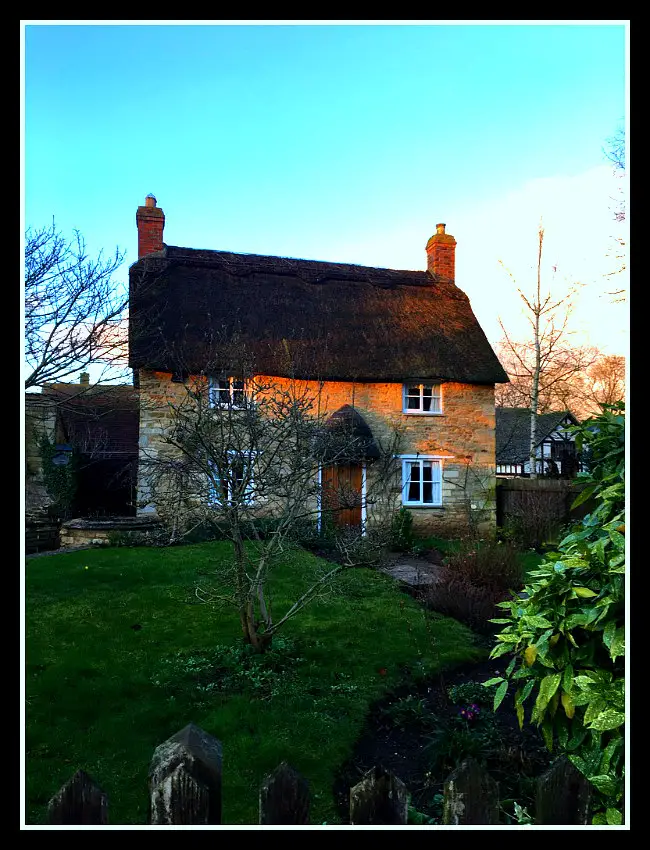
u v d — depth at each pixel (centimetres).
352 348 1488
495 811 160
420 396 1551
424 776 393
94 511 1678
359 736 441
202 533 1157
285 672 536
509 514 1562
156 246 1571
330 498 722
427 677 564
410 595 872
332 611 744
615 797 200
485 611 752
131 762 388
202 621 677
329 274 1684
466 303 1775
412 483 1549
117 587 813
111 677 516
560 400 2648
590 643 236
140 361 1257
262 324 1445
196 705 467
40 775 370
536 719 243
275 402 580
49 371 955
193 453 558
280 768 156
